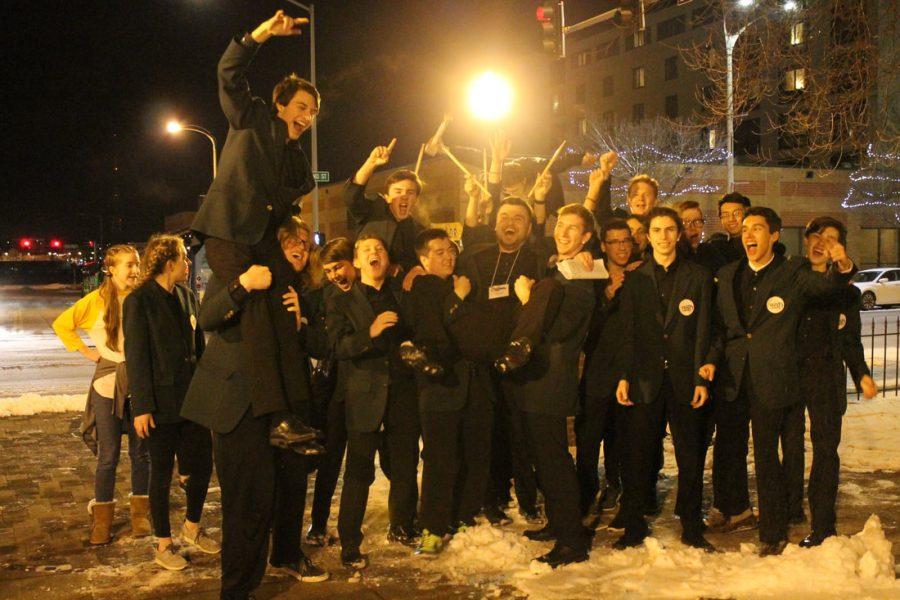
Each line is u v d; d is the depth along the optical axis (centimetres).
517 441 584
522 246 555
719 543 541
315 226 2306
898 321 1184
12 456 811
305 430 412
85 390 1374
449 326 533
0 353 1947
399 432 538
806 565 463
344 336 510
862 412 950
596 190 647
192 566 511
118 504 650
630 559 500
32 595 464
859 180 4166
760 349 512
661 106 6156
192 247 457
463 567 500
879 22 1026
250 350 413
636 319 534
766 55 1103
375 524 588
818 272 502
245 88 410
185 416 434
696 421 530
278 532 482
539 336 479
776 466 514
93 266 6341
